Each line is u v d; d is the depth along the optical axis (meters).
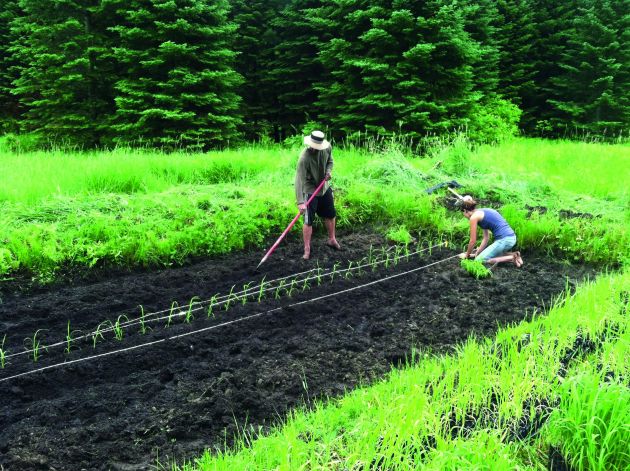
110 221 7.35
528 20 25.28
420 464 3.20
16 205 7.68
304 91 19.83
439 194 9.78
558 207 9.30
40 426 3.79
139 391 4.28
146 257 7.03
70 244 6.82
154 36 15.49
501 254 7.30
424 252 7.76
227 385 4.33
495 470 3.13
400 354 4.90
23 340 5.11
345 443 3.54
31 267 6.54
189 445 3.69
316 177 7.07
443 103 16.05
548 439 3.62
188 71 15.48
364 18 16.59
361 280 6.66
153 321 5.54
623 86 24.06
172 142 15.60
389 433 3.43
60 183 8.72
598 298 5.47
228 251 7.64
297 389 4.35
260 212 8.25
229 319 5.57
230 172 10.48
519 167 11.83
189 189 8.95
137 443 3.68
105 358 4.77
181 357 4.88
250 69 21.17
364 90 16.59
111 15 16.41
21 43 21.38
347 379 4.53
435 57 15.98
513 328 5.25
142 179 9.40
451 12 16.02
